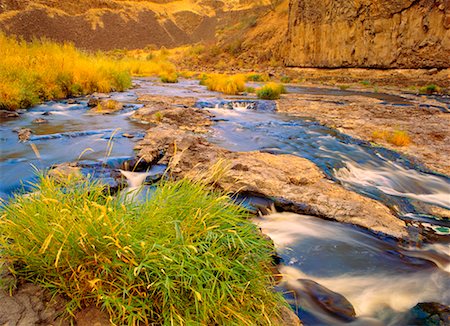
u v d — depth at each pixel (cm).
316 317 288
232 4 11631
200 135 855
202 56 4862
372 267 372
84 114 1035
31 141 707
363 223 452
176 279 226
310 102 1467
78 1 8956
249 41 4494
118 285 221
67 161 591
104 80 1572
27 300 221
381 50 2728
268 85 1650
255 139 854
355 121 1094
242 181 528
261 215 469
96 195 286
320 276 354
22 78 1160
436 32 2392
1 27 6912
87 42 8056
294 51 3656
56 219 237
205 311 215
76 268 229
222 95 1648
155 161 616
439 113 1243
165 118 983
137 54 7056
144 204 277
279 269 354
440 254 402
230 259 265
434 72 2378
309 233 432
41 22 7638
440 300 325
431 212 523
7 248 237
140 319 209
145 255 228
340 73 2991
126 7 9812
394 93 1884
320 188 555
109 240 231
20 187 480
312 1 3347
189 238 251
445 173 679
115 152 640
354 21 2912
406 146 838
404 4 2536
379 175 659
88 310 218
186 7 11344
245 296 241
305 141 850
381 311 307
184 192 304
